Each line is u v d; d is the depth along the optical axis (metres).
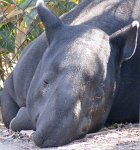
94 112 13.39
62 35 14.23
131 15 15.92
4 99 18.48
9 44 21.45
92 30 14.33
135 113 15.80
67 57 13.36
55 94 12.73
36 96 13.68
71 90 12.73
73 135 12.66
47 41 14.89
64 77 12.95
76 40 13.86
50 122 12.48
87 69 13.17
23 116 15.25
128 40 14.32
